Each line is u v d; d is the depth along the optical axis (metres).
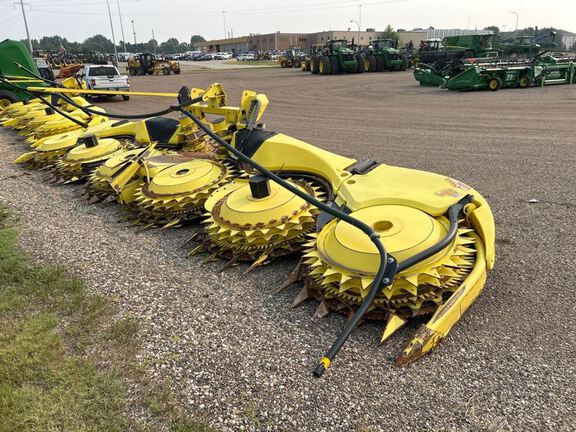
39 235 4.97
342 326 3.20
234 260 4.14
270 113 14.80
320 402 2.55
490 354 2.88
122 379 2.77
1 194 6.69
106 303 3.55
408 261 2.83
